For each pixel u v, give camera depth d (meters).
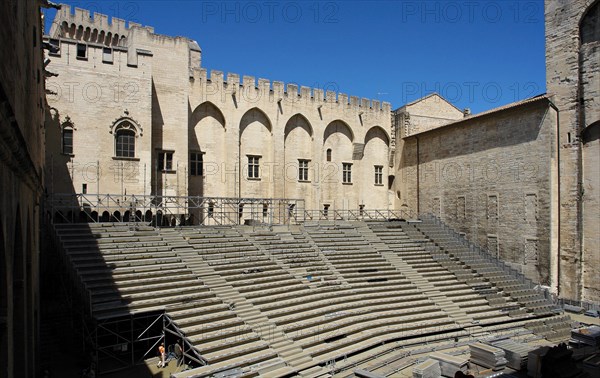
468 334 27.45
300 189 47.41
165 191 37.16
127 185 33.69
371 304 28.91
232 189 42.34
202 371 18.80
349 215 50.03
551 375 20.48
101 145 32.88
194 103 40.72
